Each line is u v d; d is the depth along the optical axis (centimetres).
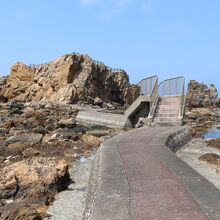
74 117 4325
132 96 9138
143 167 1074
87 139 2380
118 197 776
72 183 1362
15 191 1140
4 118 4200
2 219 924
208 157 1805
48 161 1367
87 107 6212
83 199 1163
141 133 2034
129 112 3181
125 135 1942
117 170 1039
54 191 1210
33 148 2023
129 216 662
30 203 1108
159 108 2942
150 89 3022
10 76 8494
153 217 654
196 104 8650
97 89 7681
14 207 1008
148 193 802
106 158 1240
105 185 875
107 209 703
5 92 8388
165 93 3170
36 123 3400
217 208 696
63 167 1326
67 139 2423
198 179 924
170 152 1354
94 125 3534
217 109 7875
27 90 8075
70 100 6731
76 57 7494
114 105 7750
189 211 680
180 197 768
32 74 8212
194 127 3950
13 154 1905
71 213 1034
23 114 4531
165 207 705
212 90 9025
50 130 3080
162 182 894
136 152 1359
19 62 8406
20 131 2848
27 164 1273
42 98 7512
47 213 1032
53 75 7481
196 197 767
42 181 1191
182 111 2841
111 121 3419
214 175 1472
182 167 1070
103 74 8088
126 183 891
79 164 1745
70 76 7281
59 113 4750
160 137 1816
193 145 2345
